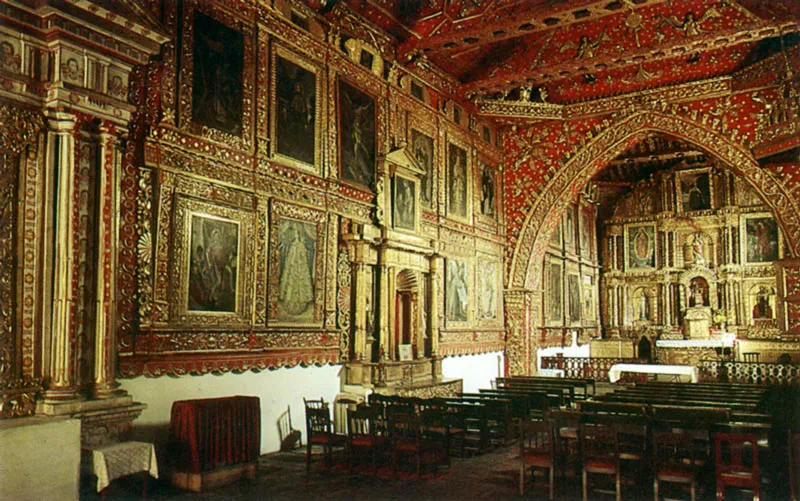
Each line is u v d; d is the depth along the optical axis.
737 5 18.86
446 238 19.95
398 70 18.17
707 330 30.94
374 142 16.84
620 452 9.82
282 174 13.80
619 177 34.59
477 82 20.72
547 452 9.66
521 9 16.94
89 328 9.70
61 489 8.39
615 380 22.92
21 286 8.91
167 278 11.21
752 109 21.02
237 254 12.66
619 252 34.88
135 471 8.98
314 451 13.12
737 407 12.26
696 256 32.47
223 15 12.66
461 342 20.22
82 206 9.69
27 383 8.88
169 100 11.42
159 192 11.14
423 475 10.80
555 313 28.38
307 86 14.75
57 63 9.22
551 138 23.64
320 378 14.54
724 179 31.89
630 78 22.36
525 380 18.30
